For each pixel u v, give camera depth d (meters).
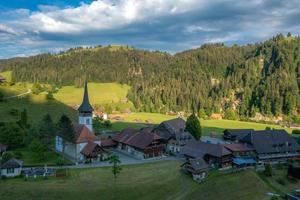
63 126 118.12
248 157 123.00
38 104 193.50
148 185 94.00
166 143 135.50
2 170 94.88
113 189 90.38
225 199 94.25
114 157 102.81
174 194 92.94
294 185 105.81
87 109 142.62
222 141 158.88
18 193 84.88
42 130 131.62
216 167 114.31
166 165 112.94
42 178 95.12
